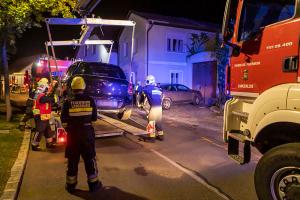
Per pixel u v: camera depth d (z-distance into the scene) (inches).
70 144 202.5
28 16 442.3
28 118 394.3
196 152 307.7
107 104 395.9
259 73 163.5
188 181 225.5
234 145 184.5
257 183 153.3
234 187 213.9
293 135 150.6
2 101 804.6
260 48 162.9
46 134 313.9
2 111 590.2
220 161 275.9
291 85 144.1
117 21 391.2
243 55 174.9
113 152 303.7
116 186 215.3
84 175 237.0
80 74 390.9
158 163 269.1
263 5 166.4
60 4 435.5
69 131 203.6
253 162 271.6
